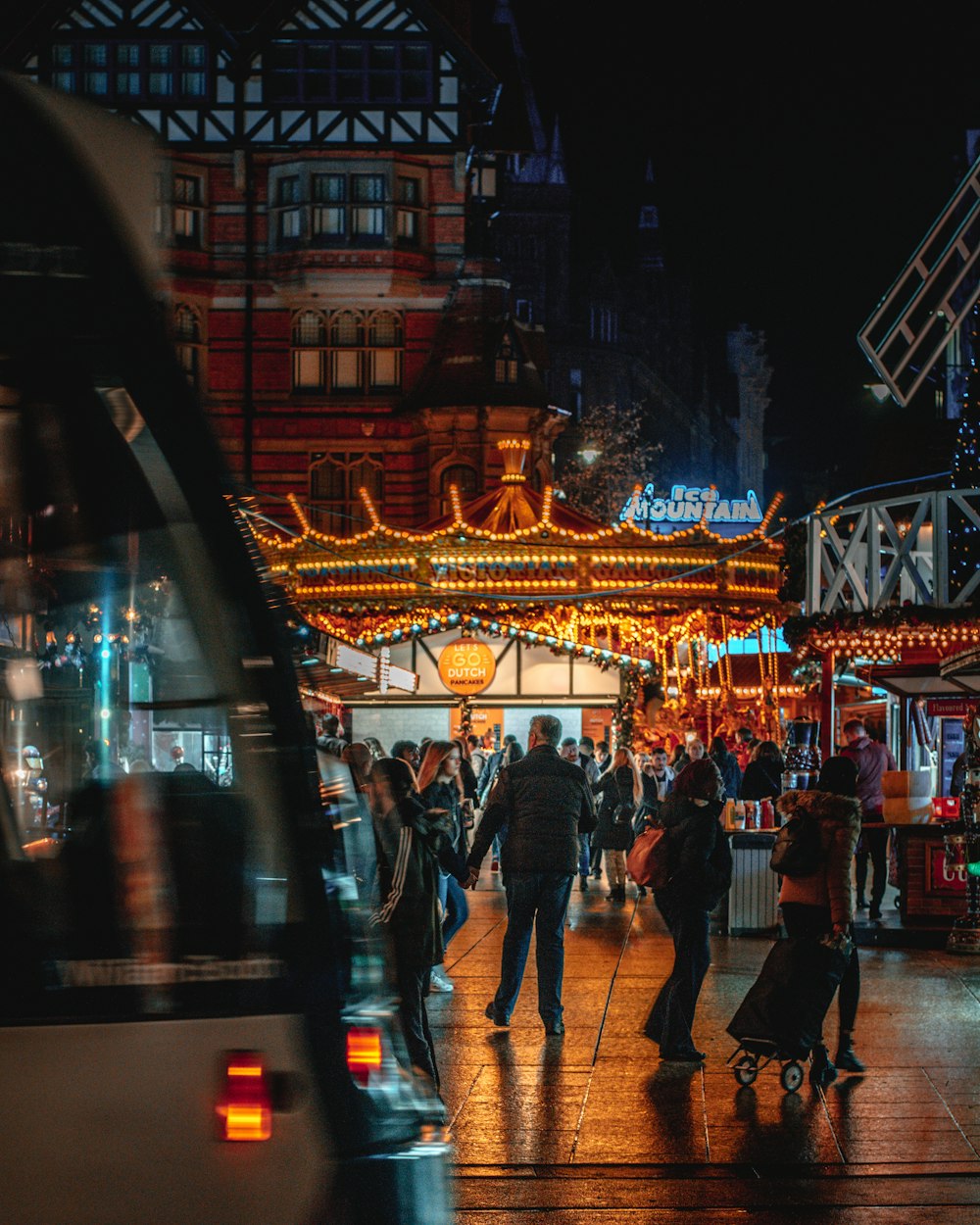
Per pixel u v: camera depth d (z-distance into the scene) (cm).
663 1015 1023
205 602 389
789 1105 898
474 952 1523
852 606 2197
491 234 4769
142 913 377
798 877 946
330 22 4494
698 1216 712
